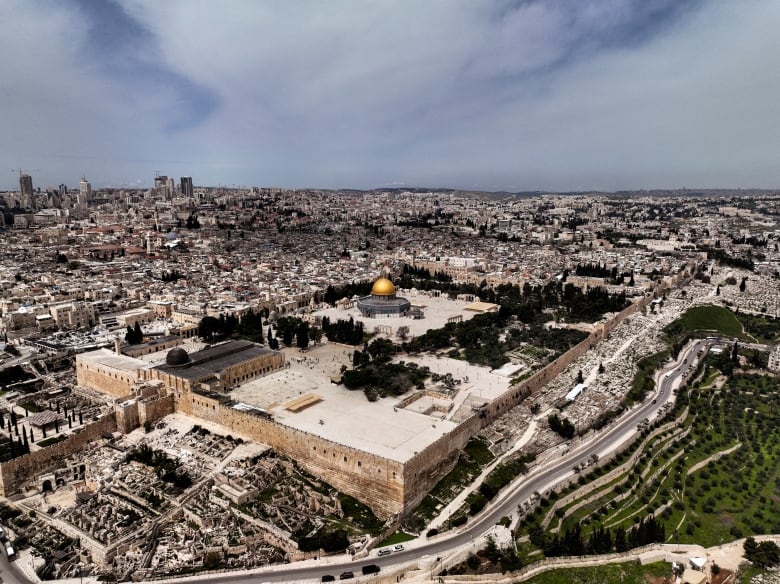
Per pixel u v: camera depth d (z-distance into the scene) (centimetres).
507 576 19275
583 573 19800
